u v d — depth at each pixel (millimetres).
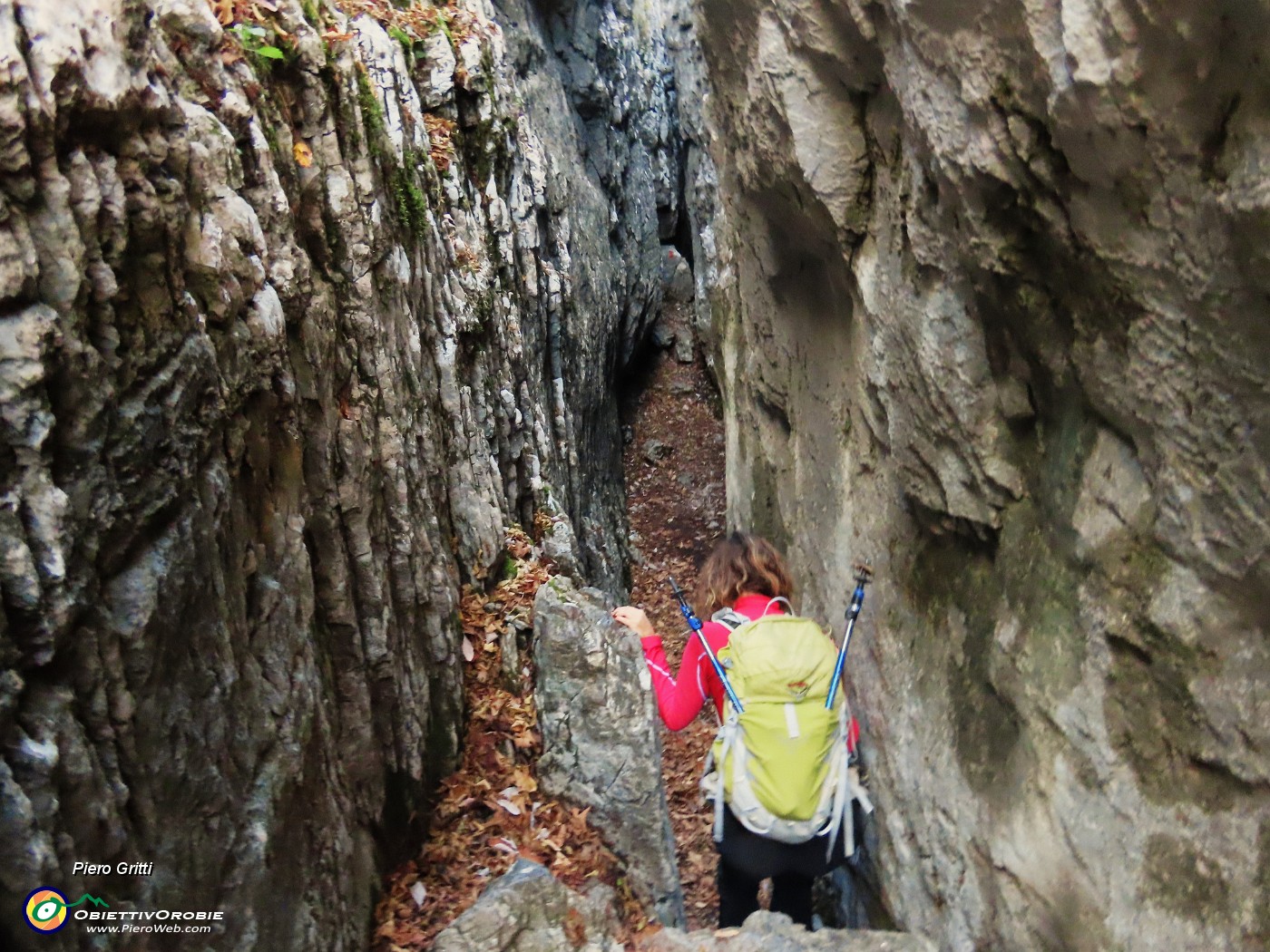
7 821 1249
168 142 1931
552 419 8547
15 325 1377
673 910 3461
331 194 3205
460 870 3170
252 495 2248
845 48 3305
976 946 3158
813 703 3211
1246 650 2145
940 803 3479
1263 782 2102
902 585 4031
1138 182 2055
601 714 3768
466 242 5887
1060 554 2824
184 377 1853
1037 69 2129
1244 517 2049
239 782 1962
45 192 1492
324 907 2361
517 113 8469
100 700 1500
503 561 4738
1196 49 1739
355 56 3965
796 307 5387
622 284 12758
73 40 1588
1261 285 1826
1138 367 2285
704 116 5840
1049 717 2822
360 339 3285
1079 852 2631
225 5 2906
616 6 14719
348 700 2756
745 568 3561
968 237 2762
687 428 14023
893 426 3707
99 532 1529
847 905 4633
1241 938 2105
